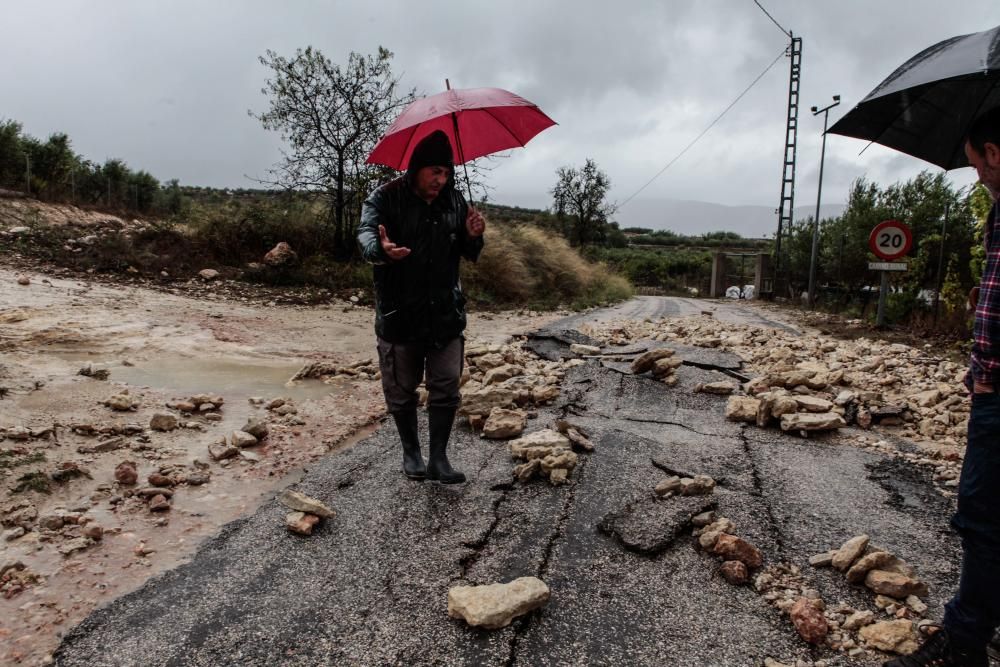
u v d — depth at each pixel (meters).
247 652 2.07
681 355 6.43
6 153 20.23
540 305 14.39
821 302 17.94
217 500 3.26
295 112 13.48
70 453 3.64
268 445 4.09
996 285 1.75
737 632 2.21
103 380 5.20
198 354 6.60
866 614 2.26
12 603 2.32
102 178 26.27
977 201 8.73
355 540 2.78
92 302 8.29
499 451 3.90
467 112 3.29
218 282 11.51
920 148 2.60
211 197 36.94
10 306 7.41
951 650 1.89
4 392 4.52
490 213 19.97
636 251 49.03
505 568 2.58
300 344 7.47
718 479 3.43
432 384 3.31
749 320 12.29
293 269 12.58
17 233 12.23
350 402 5.12
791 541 2.81
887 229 9.66
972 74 1.90
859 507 3.17
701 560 2.65
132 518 3.01
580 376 5.75
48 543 2.74
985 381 1.79
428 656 2.06
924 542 2.83
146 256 11.66
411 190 3.05
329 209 14.11
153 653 2.06
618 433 4.18
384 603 2.34
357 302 11.22
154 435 4.10
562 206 31.92
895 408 4.64
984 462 1.79
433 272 3.09
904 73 2.19
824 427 4.25
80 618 2.25
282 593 2.39
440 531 2.86
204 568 2.56
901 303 10.80
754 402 4.67
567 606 2.34
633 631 2.21
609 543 2.77
